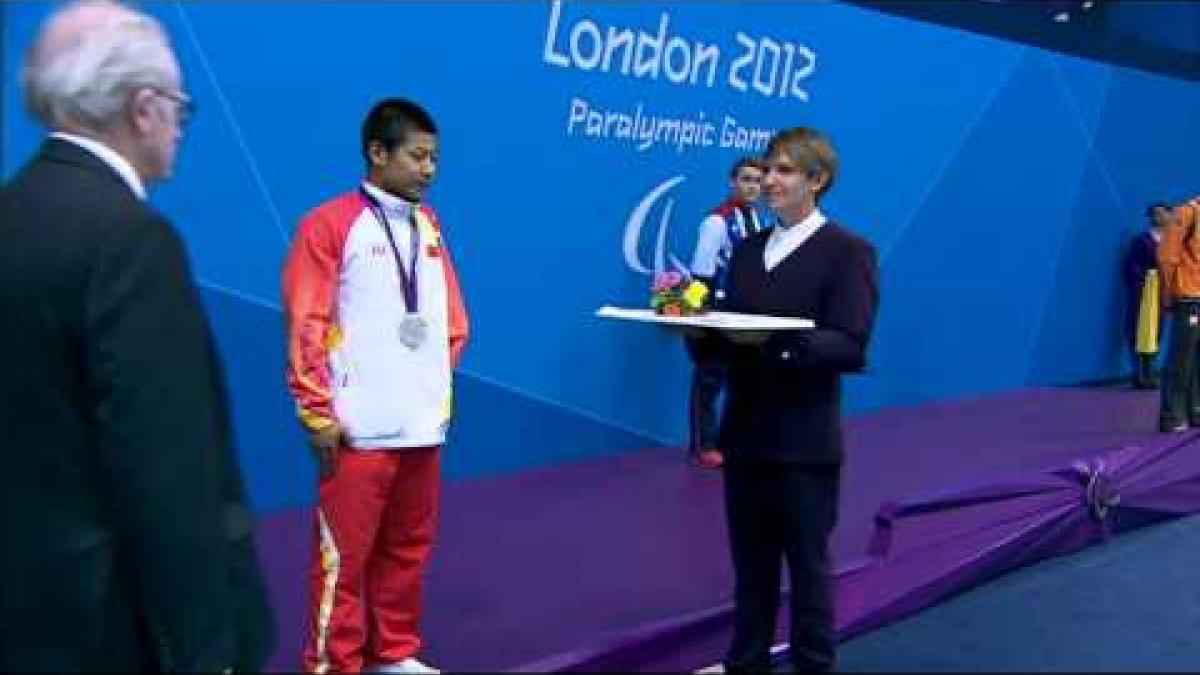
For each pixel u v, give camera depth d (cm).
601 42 474
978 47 661
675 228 516
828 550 275
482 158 440
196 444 158
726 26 521
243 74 374
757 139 546
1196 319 582
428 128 269
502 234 451
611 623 302
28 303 159
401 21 411
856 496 445
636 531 392
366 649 281
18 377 162
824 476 269
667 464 491
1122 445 539
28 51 171
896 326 642
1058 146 733
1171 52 816
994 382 720
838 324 256
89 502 163
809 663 274
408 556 281
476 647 286
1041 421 618
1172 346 589
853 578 342
